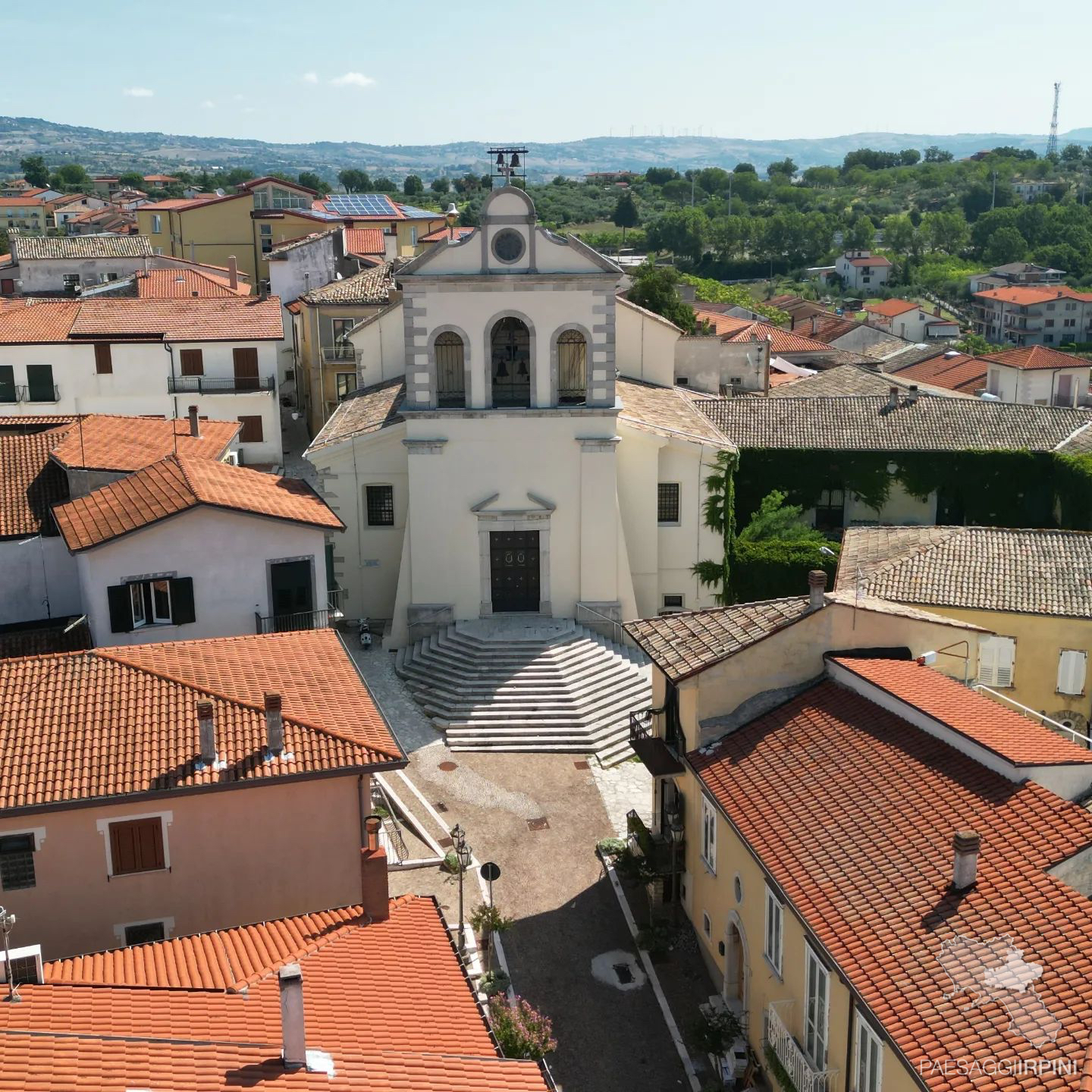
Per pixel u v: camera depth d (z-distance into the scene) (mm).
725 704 30969
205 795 26344
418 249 94062
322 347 72625
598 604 48656
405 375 53344
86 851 25984
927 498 64375
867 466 63969
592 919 33375
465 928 32062
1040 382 86375
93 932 26469
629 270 124375
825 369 106375
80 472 40188
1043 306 179875
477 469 47625
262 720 28172
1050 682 40844
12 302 75000
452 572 48469
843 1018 22484
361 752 27484
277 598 38969
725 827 29250
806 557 53031
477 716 43750
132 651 30672
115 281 96000
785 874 25047
